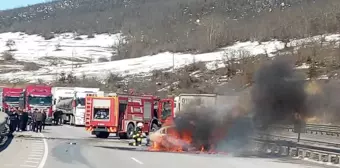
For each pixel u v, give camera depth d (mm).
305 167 20172
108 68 114625
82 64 136250
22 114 39031
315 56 64500
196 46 130875
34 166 17391
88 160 20172
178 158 22297
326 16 106625
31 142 28719
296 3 152375
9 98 52094
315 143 30516
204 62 97375
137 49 147750
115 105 35062
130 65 116562
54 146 26578
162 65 108562
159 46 145250
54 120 52781
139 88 83688
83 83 92562
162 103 37656
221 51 116562
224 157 23844
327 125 38531
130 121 35656
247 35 125625
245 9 182750
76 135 37156
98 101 35344
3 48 192375
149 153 24719
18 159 19547
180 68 96812
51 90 52594
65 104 53938
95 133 35875
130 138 35688
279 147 26859
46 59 157625
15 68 133875
